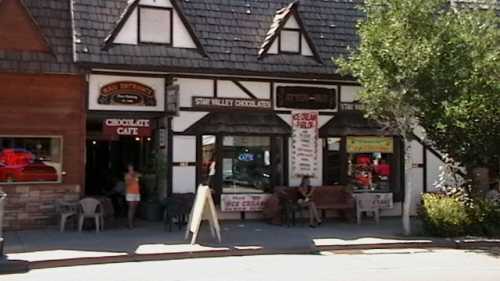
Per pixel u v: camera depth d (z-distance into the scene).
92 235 16.12
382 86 16.31
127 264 13.19
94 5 18.06
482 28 17.20
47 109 17.48
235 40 19.12
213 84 19.03
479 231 17.19
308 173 19.97
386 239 16.23
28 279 11.39
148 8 18.08
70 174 17.67
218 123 18.92
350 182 20.47
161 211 18.77
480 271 12.43
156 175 19.03
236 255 14.46
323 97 20.14
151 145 19.84
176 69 17.97
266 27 19.75
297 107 19.88
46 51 17.39
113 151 21.16
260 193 19.64
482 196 18.09
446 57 16.19
